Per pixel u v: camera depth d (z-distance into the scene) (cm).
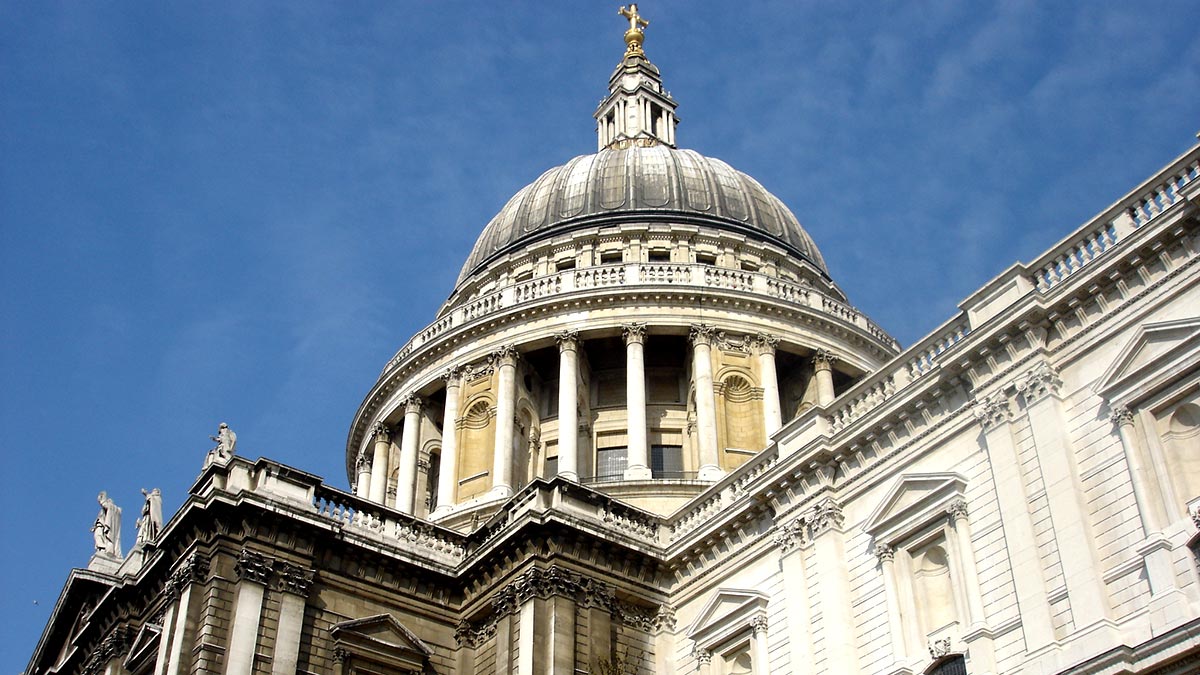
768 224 7400
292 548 4150
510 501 4497
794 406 6475
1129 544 3052
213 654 3856
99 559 5594
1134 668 2870
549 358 6519
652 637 4344
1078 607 3070
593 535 4278
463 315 6681
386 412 6769
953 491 3531
